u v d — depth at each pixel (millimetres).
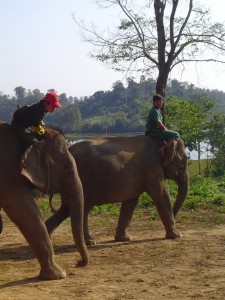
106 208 15922
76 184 8586
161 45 23250
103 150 10797
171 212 11648
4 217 15641
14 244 11367
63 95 83312
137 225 13312
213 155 38500
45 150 8312
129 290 7449
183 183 12523
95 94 80750
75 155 10578
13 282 8000
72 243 11203
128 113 58188
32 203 8102
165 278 8094
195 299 6973
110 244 11047
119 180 10844
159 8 22984
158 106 11953
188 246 10586
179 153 12188
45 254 8141
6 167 7988
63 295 7234
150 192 11477
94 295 7219
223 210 14883
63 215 10445
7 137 8164
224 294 7180
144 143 11602
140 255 9828
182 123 29984
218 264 8961
